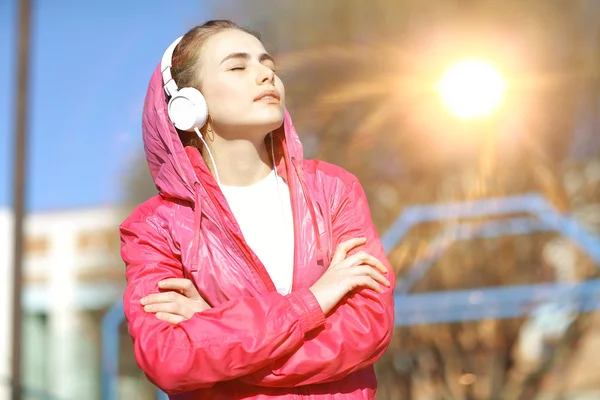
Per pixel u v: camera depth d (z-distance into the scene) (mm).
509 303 8219
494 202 8398
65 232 16469
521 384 8273
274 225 2879
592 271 8344
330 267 2740
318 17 9758
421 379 8445
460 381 8164
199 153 2832
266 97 2854
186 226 2795
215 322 2568
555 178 8664
